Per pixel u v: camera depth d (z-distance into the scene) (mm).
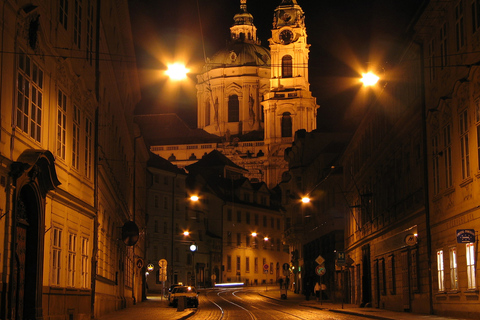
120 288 40312
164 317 31016
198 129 150000
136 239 37625
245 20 158875
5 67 16484
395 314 31750
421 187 31234
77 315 25000
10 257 17281
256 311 39812
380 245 40438
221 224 100250
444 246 27812
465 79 24672
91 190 27766
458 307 26016
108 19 33719
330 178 58875
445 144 27812
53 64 21422
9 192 17047
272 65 138500
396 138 35906
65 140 23281
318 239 64812
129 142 49969
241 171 121875
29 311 19422
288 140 136125
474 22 23922
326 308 41656
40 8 19734
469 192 24594
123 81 43719
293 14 138625
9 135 17031
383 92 38250
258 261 108812
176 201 90562
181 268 90250
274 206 117125
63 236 23047
